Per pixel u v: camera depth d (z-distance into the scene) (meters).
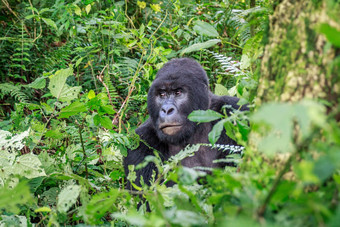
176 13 9.77
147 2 10.84
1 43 10.04
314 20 2.37
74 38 9.97
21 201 2.63
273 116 1.72
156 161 2.82
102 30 8.59
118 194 3.15
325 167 1.81
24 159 5.05
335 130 1.82
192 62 6.47
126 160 6.35
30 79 10.41
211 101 6.62
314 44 2.36
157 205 2.87
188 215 2.37
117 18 9.09
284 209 2.08
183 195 3.18
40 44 10.52
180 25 9.98
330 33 1.74
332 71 2.28
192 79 6.15
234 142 6.02
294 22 2.50
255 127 2.52
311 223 1.96
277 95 2.54
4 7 11.05
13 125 6.94
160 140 6.47
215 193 2.68
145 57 8.75
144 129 6.64
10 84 9.34
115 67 9.09
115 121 7.48
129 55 10.30
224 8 9.80
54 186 5.77
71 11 8.84
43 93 9.96
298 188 2.06
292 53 2.48
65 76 5.30
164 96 6.19
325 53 2.31
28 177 5.02
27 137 5.86
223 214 2.46
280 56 2.56
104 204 3.05
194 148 4.21
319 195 2.20
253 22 3.89
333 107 2.29
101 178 6.09
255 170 2.60
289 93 2.46
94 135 6.09
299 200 2.09
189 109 6.07
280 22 2.61
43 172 5.02
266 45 2.76
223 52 9.34
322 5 2.34
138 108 9.17
